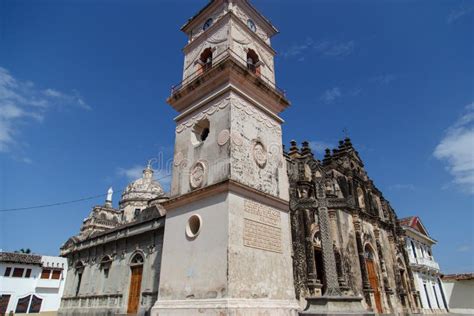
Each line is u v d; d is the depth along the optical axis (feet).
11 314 128.88
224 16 72.69
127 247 95.40
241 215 53.98
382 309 103.45
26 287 142.92
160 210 92.12
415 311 126.21
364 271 99.76
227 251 49.11
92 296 101.30
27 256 148.56
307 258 82.79
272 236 59.06
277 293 55.21
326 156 120.57
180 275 55.21
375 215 125.49
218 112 62.95
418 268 153.17
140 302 79.46
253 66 74.18
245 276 50.34
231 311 44.98
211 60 72.84
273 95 71.26
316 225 91.04
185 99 71.61
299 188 93.71
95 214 185.47
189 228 57.52
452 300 171.12
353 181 122.93
